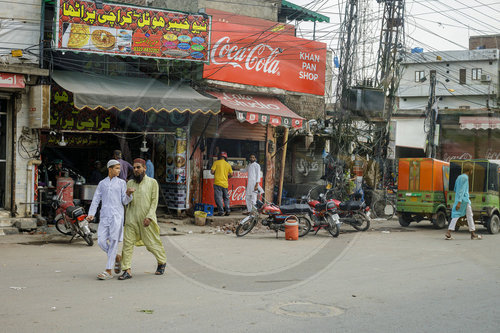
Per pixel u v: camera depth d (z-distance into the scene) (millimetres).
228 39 15078
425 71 47562
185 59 13773
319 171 19578
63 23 12055
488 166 13859
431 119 24609
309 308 5566
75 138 14219
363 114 18406
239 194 15609
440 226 15016
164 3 18406
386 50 19172
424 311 5504
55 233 11492
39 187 12508
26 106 11734
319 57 17500
